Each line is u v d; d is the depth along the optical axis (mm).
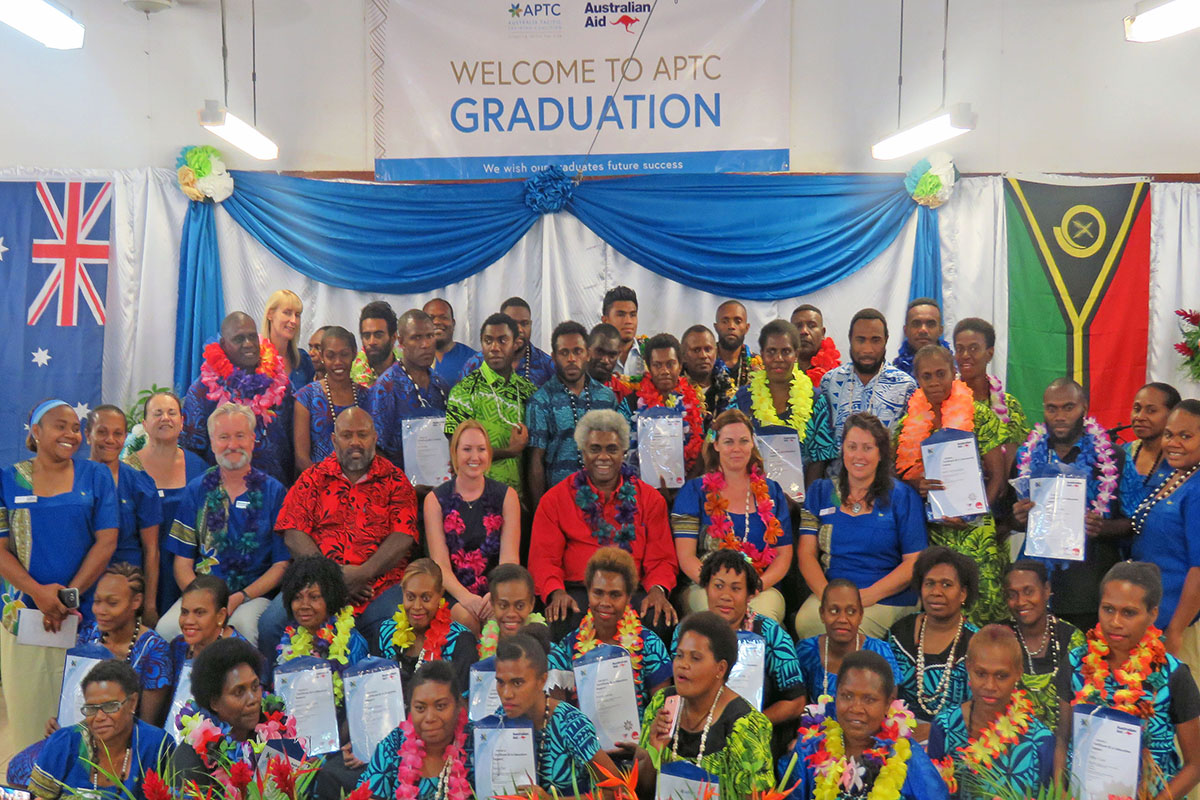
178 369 7133
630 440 5777
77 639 4883
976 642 3641
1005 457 5383
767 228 7344
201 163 7090
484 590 4977
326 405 5887
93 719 3736
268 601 5062
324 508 5199
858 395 5785
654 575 5008
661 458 5391
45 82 7250
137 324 7234
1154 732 3744
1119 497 5047
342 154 7395
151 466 5527
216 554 5199
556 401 5734
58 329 7148
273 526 5297
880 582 4828
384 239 7312
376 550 5160
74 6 7234
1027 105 7453
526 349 6477
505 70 7320
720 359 6348
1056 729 3818
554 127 7340
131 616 4719
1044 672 4246
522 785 3479
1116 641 3840
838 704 3539
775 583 5059
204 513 5238
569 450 5637
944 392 5312
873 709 3482
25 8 5051
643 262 7352
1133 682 3730
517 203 7332
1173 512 4785
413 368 5961
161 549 5426
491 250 7340
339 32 7348
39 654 4926
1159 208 7391
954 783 3537
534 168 7352
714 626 3596
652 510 5109
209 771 3693
